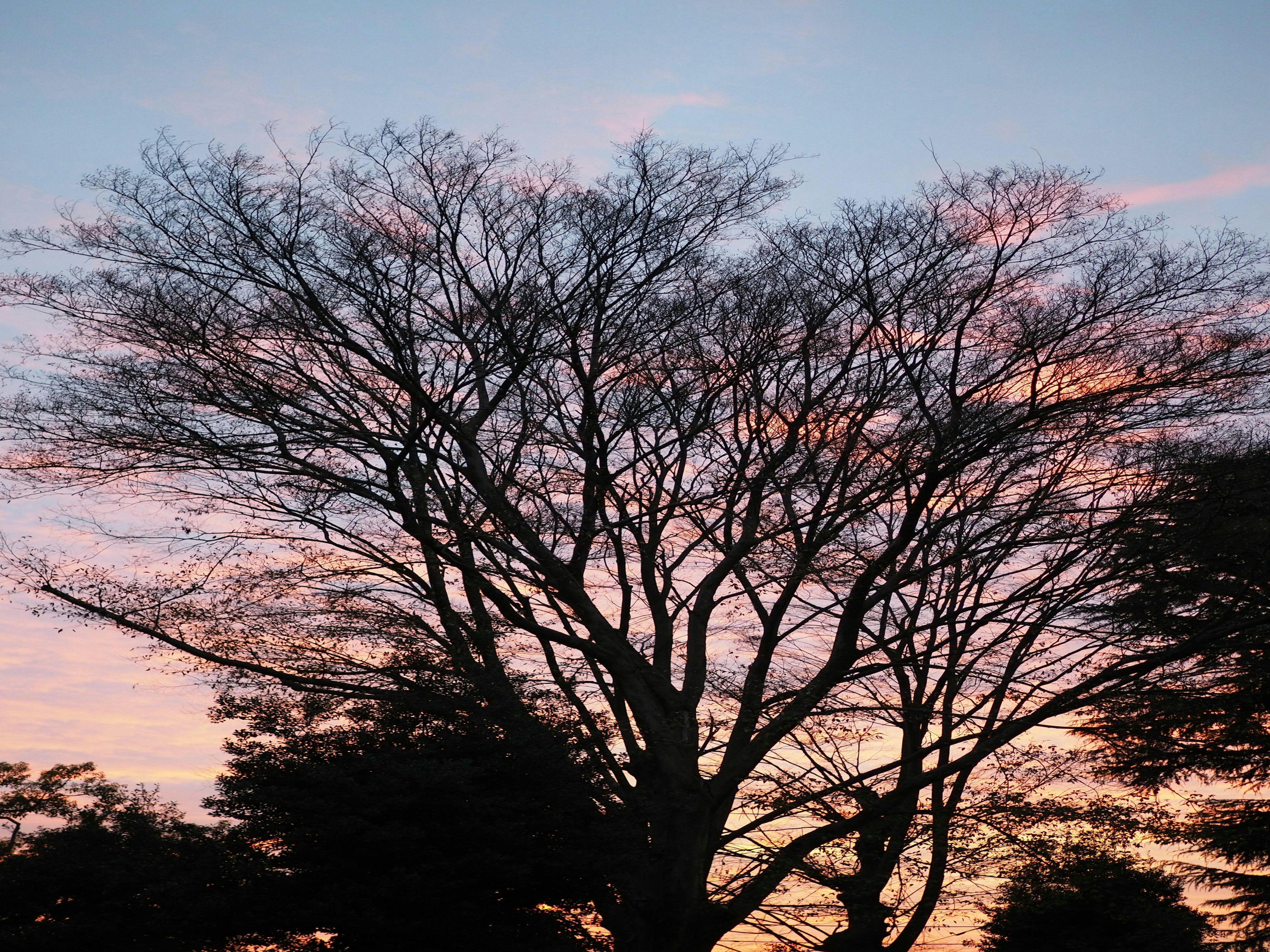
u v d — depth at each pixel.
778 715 18.14
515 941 14.79
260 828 15.07
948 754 20.33
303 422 17.39
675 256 18.47
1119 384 17.03
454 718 16.31
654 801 17.38
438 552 17.62
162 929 14.29
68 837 15.87
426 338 17.77
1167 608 20.83
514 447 18.80
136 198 17.27
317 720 16.62
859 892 17.95
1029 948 25.97
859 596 17.83
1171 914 25.97
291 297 17.45
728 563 19.33
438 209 18.14
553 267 18.16
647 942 16.80
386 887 13.89
